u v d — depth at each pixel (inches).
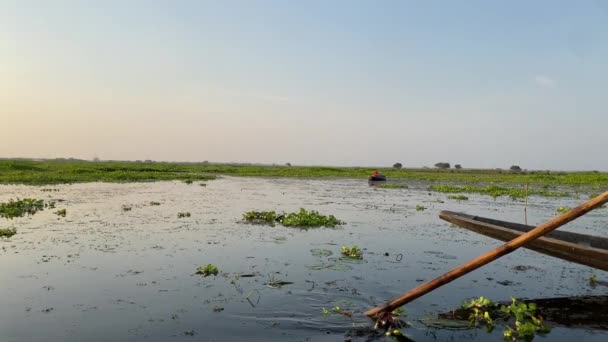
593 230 519.8
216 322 219.6
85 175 1491.1
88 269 313.6
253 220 560.4
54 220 535.8
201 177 1686.8
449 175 2417.6
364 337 204.7
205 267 309.4
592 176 2048.5
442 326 218.4
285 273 308.8
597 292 276.2
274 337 203.0
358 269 321.7
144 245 396.5
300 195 978.1
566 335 209.9
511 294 271.1
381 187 1309.1
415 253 380.2
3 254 355.9
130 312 232.2
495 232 303.3
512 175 2517.2
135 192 964.6
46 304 242.8
